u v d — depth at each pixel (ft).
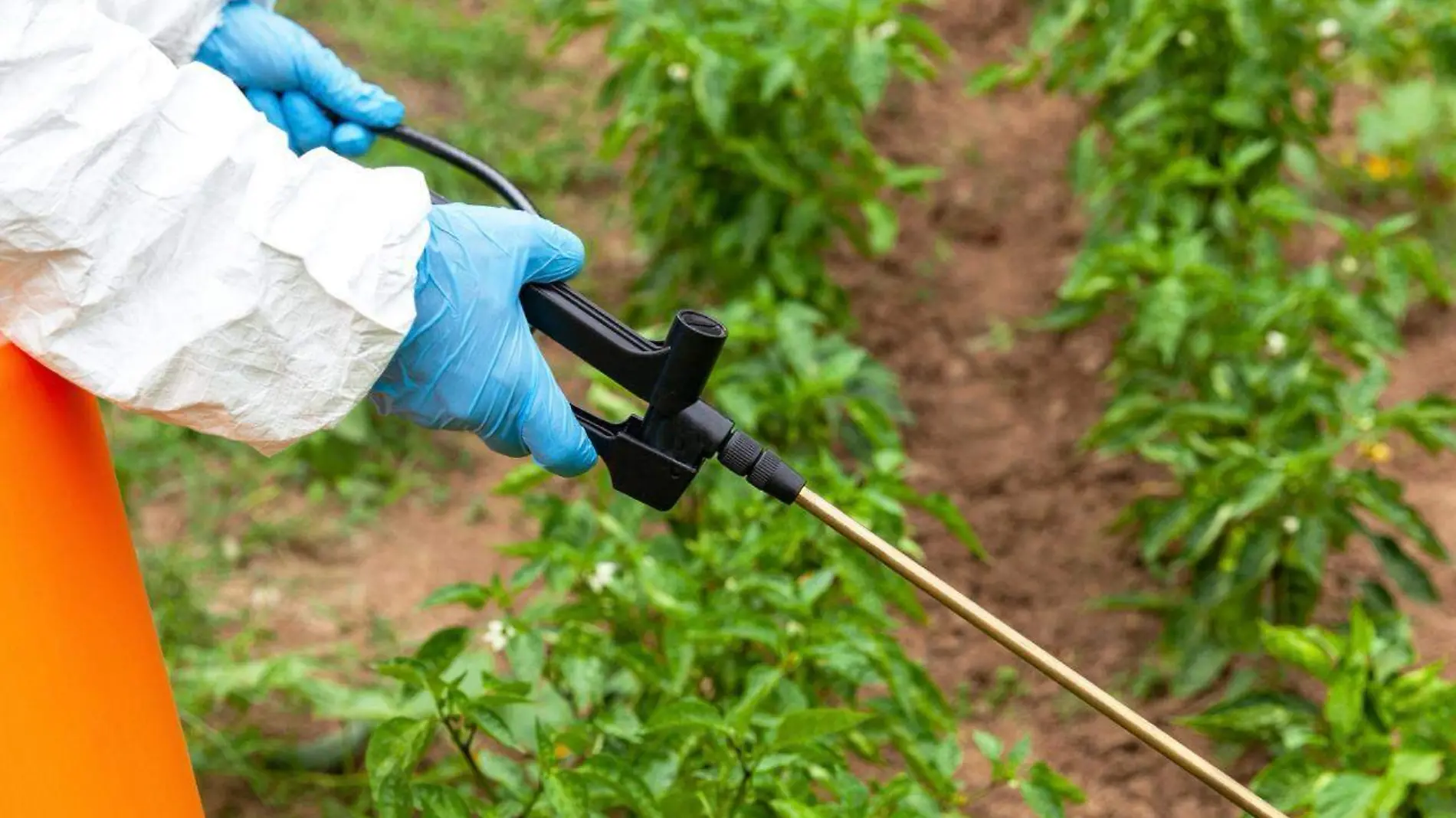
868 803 7.57
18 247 4.98
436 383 6.09
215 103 5.33
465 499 13.37
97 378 5.24
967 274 15.87
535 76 18.49
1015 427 14.05
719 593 8.87
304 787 10.22
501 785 8.64
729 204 13.61
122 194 5.11
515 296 6.16
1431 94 15.94
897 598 9.37
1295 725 9.21
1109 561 12.53
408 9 18.81
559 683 8.98
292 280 5.39
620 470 6.26
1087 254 13.32
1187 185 13.41
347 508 13.11
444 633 7.90
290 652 11.35
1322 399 10.95
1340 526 10.67
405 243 5.65
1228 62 13.67
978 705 11.28
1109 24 14.12
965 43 19.25
